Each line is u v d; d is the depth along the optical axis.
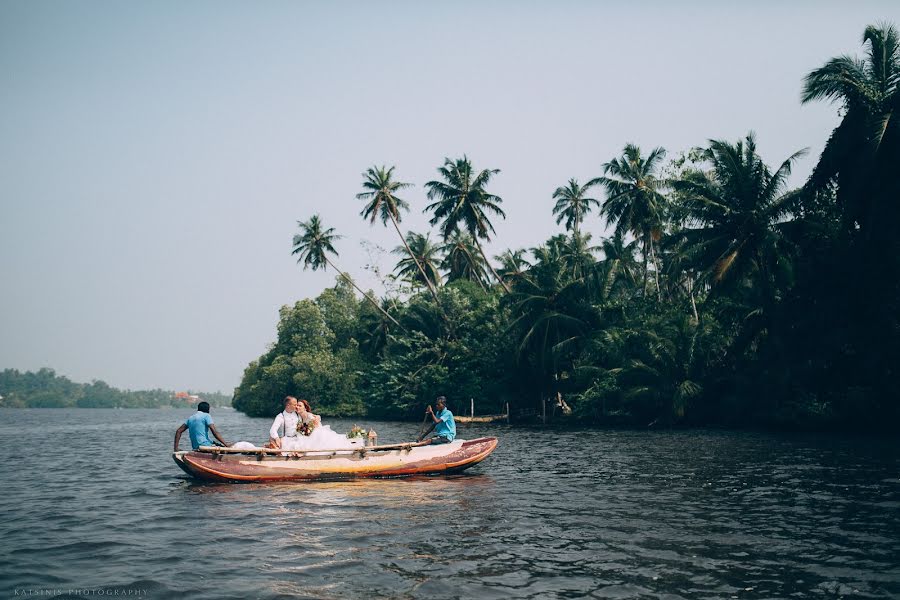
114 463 18.56
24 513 10.24
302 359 68.69
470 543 7.95
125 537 8.42
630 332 37.00
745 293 36.53
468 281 57.88
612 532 8.54
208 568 6.90
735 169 33.12
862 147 27.02
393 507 10.41
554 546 7.78
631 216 43.53
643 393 35.06
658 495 11.56
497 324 49.78
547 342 41.66
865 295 28.33
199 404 13.99
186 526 9.05
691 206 34.56
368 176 52.34
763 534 8.40
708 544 7.88
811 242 31.12
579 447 22.42
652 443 23.81
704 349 35.22
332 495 11.63
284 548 7.73
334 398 67.62
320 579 6.47
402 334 59.47
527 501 10.96
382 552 7.51
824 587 6.21
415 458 14.15
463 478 13.99
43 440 31.30
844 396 29.02
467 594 6.01
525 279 43.94
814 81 28.30
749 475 14.18
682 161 47.91
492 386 48.31
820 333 29.91
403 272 62.78
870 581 6.40
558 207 56.12
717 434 28.56
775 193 32.84
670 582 6.37
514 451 21.00
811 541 8.02
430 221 52.16
